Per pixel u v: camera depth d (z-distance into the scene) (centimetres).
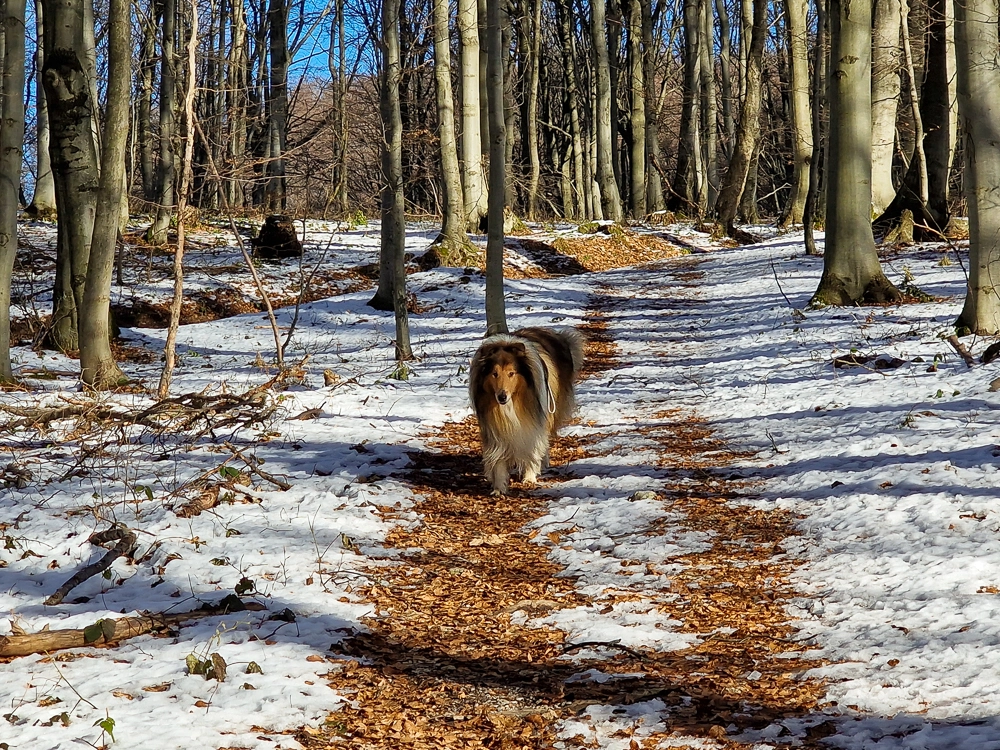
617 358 1557
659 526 757
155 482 845
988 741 390
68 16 1445
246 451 968
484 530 780
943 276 1883
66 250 1530
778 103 5509
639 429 1087
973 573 582
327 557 684
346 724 458
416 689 500
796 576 635
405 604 620
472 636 575
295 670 508
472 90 2792
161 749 421
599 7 3675
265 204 2684
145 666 507
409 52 2512
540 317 1931
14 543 692
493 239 1484
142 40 3180
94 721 444
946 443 842
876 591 586
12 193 1223
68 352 1526
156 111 4047
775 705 467
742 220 4025
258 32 4006
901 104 3428
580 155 4319
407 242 2747
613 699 482
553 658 541
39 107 2675
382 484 866
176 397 1089
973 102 1210
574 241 2842
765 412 1091
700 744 431
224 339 1769
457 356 1570
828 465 848
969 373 1085
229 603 588
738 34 5334
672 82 5403
